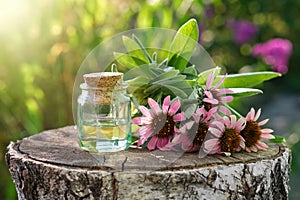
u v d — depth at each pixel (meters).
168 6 1.05
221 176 0.58
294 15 2.35
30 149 0.64
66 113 1.00
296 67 2.37
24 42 0.96
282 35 2.32
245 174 0.59
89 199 0.58
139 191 0.57
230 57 1.92
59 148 0.64
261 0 2.17
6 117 1.00
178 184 0.57
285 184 0.63
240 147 0.63
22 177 0.62
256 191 0.60
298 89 2.27
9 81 0.97
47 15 0.94
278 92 2.26
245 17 2.09
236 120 0.64
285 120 1.75
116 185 0.57
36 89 1.00
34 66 0.98
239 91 0.64
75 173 0.58
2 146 1.00
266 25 2.25
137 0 1.04
